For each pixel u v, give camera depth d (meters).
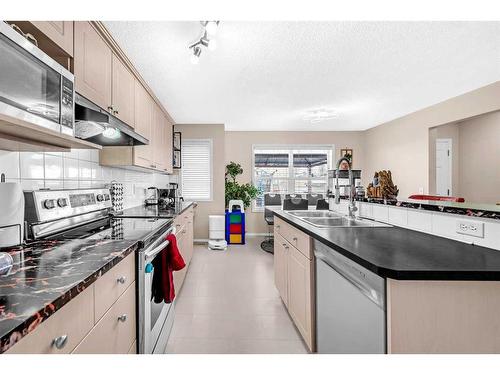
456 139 5.09
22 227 1.22
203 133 5.18
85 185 2.19
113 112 2.02
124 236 1.45
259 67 2.67
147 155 2.96
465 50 2.39
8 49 0.87
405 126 4.71
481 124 4.72
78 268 0.90
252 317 2.25
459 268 0.87
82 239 1.37
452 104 3.76
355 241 1.28
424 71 2.82
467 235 1.22
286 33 2.07
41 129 1.03
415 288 0.88
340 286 1.29
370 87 3.29
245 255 4.24
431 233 1.44
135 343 1.34
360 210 2.20
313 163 6.21
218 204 5.18
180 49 2.26
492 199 4.57
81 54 1.52
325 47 2.30
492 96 3.21
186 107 4.01
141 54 2.32
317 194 5.99
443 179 5.10
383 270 0.87
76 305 0.79
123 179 3.04
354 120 5.07
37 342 0.62
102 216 2.12
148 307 1.41
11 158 1.39
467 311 0.88
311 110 4.27
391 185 2.05
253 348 1.82
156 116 3.45
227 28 1.99
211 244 4.61
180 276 2.74
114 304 1.07
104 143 2.30
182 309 2.40
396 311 0.88
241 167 5.96
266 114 4.50
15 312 0.59
